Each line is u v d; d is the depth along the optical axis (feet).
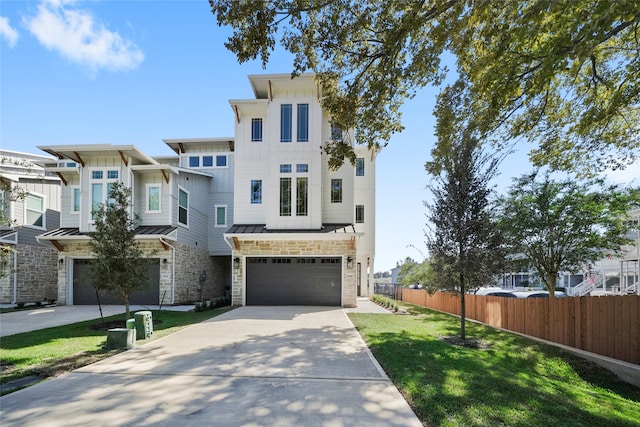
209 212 73.20
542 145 31.94
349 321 38.22
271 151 54.90
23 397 15.47
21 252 61.46
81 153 57.36
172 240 56.70
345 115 31.58
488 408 14.51
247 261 54.75
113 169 57.62
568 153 33.35
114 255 34.35
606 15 14.71
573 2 15.57
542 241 39.93
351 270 53.47
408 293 77.30
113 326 35.58
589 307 29.30
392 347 24.73
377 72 28.07
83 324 37.09
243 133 58.95
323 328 33.50
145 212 58.70
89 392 16.12
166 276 56.70
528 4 20.20
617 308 26.94
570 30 17.70
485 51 24.22
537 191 40.32
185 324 36.01
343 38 25.94
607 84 24.63
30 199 63.87
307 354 23.34
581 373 26.35
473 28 21.39
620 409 17.39
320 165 54.49
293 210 54.08
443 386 16.93
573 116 30.09
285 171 54.65
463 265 28.58
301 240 53.67
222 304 57.93
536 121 28.37
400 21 24.34
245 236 52.06
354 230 52.90
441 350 24.21
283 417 13.50
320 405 14.73
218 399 15.31
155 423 12.92
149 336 29.12
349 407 14.53
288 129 55.16
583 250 39.34
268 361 21.57
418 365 20.36
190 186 65.36
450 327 37.99
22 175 60.75
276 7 23.15
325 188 57.67
